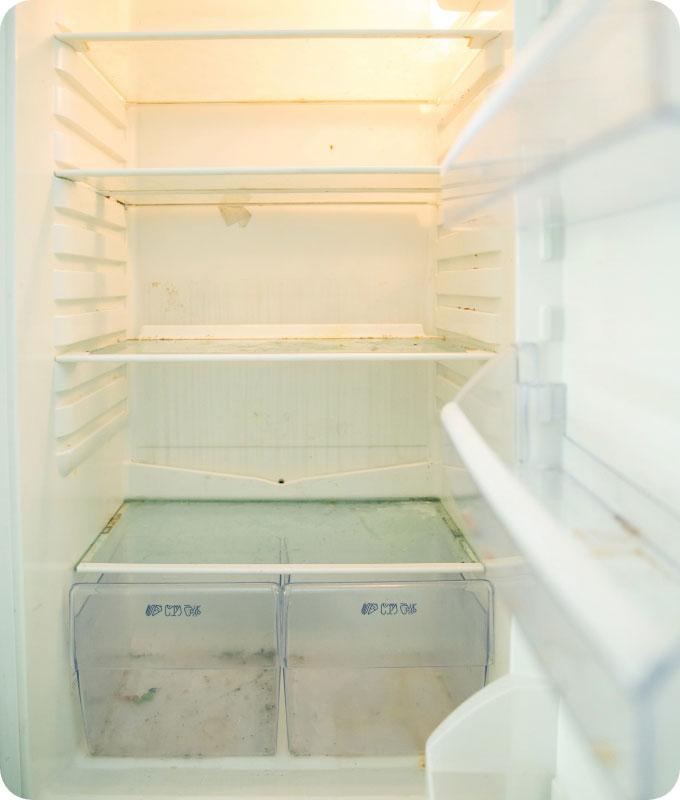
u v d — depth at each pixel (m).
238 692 1.31
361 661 1.22
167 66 1.43
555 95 0.46
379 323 1.62
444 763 0.87
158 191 1.38
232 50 1.46
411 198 1.54
